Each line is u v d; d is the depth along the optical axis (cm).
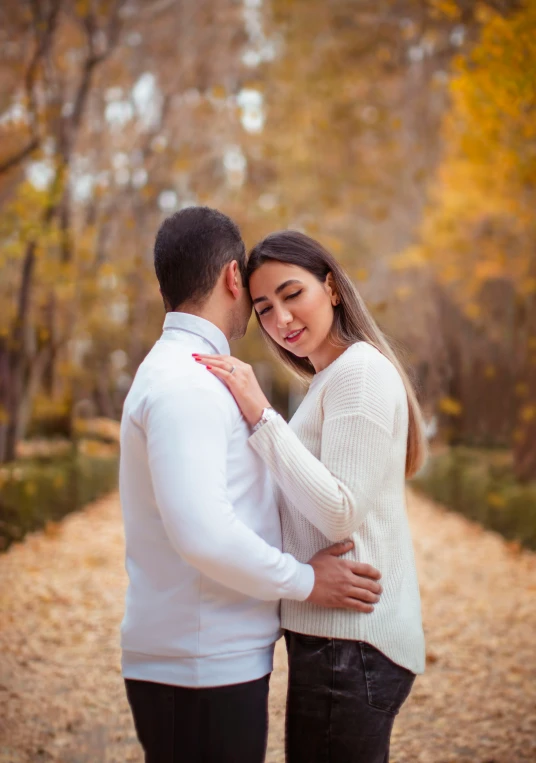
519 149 723
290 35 1330
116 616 521
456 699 386
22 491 800
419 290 1644
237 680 178
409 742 336
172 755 178
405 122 1409
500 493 939
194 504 162
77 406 1692
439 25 1064
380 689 186
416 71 1355
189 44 1244
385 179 1546
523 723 353
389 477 197
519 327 1441
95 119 1143
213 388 173
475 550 780
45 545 728
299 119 1427
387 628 188
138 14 1035
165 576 179
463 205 1032
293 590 176
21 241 795
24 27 900
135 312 1764
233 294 193
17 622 498
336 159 1519
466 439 1684
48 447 1229
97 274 1178
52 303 1043
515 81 612
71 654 443
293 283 202
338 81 1381
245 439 183
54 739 329
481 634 497
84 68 915
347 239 1727
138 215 1330
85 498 978
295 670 191
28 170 965
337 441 186
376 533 194
